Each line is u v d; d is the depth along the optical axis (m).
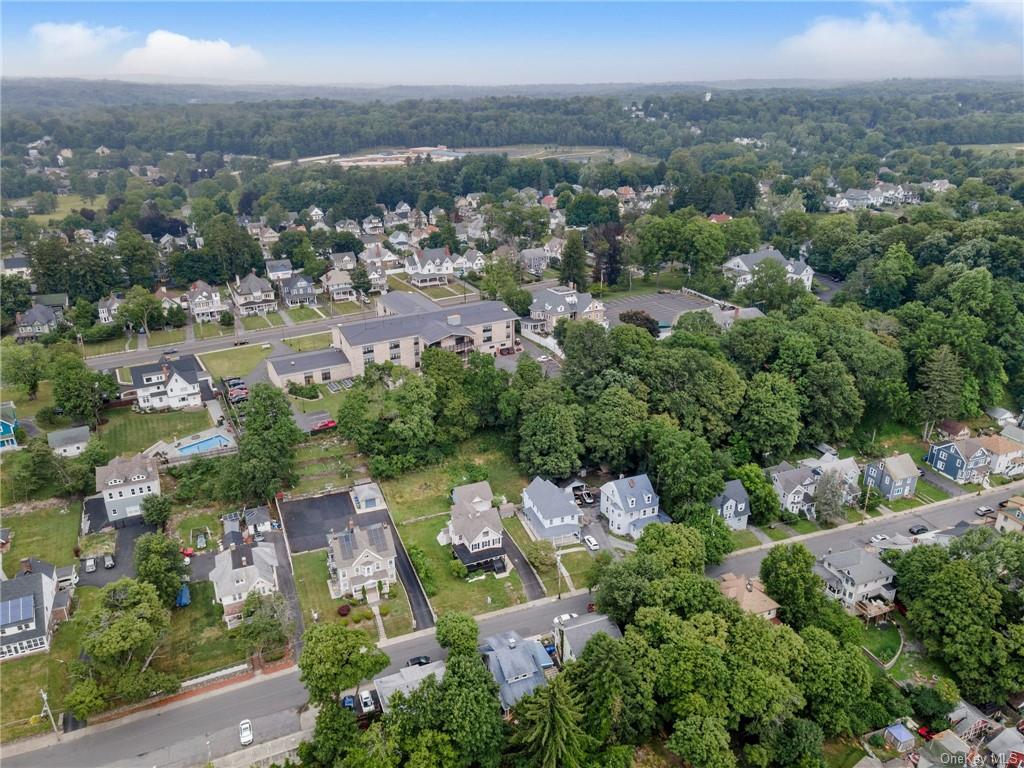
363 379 122.50
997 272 155.75
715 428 111.19
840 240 190.00
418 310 151.00
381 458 107.31
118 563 89.62
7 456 108.12
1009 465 116.94
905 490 111.06
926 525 103.88
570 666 67.31
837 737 71.44
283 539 94.69
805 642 72.81
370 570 85.19
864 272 161.38
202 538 93.44
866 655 80.50
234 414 119.75
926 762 68.00
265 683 73.12
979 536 86.62
